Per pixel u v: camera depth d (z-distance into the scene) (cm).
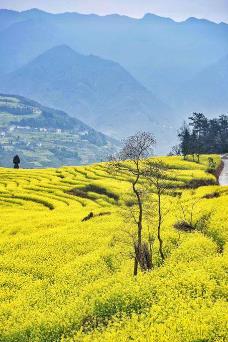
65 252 4178
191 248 3534
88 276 3362
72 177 10394
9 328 2569
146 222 4784
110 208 6788
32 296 3106
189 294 2494
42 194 8475
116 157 3177
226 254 3191
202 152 19738
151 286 2703
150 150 3141
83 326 2477
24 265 3878
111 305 2594
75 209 6988
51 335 2442
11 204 7869
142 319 2248
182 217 4806
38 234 5000
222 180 10675
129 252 3850
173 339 1873
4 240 4866
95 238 4525
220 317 2016
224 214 4525
